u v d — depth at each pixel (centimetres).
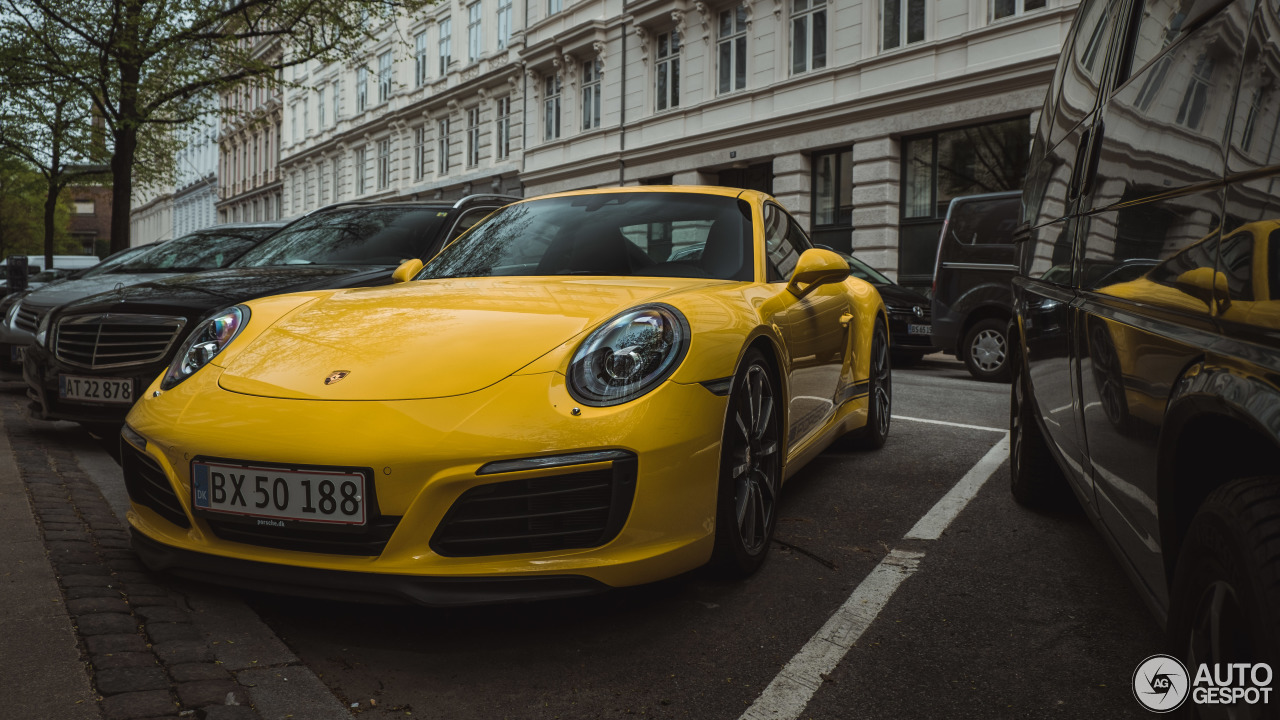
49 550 281
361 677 210
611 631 239
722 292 288
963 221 916
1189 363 144
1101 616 250
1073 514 358
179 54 1585
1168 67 175
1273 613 113
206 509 233
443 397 228
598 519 224
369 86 3575
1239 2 138
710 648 229
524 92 2566
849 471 438
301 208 4259
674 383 236
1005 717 193
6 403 648
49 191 2439
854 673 214
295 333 270
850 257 1114
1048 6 1316
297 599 257
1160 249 166
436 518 218
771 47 1756
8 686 190
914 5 1500
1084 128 253
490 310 269
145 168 2225
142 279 687
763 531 288
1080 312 231
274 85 1705
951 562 297
